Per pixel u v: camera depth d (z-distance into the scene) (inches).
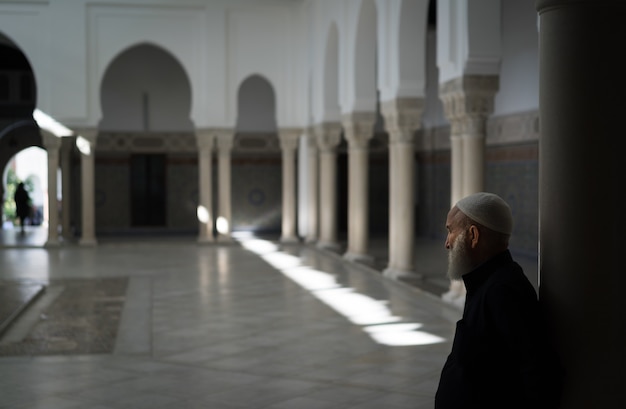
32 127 647.1
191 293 302.0
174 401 156.9
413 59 315.3
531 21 380.2
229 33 506.3
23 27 484.1
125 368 184.5
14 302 267.6
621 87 72.6
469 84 250.7
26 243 507.2
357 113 384.8
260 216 610.5
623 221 72.9
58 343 212.7
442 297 274.8
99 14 491.5
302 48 512.1
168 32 499.5
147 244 500.4
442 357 194.1
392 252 338.0
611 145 72.3
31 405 154.3
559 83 72.9
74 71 487.5
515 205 411.2
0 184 658.8
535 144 385.1
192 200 609.3
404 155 324.5
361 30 373.7
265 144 610.2
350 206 402.9
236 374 178.4
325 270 370.6
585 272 72.4
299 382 171.2
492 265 73.7
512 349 69.2
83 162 492.1
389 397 159.0
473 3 246.8
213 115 503.8
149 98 602.9
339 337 219.1
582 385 72.5
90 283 330.3
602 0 71.7
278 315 253.9
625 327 73.3
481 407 70.4
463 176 259.4
